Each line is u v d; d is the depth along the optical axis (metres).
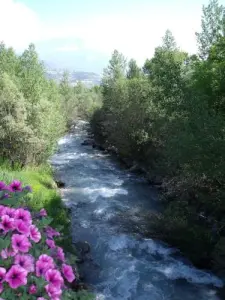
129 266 11.41
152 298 9.66
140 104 28.14
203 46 22.22
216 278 10.73
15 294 3.34
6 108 20.81
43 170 21.83
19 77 25.61
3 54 29.50
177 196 17.42
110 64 45.44
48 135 22.39
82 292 4.26
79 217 15.79
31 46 27.28
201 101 14.95
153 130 24.48
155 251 12.48
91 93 69.56
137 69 48.97
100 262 11.63
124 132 28.88
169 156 15.22
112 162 30.09
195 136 12.97
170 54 21.75
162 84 19.36
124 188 21.22
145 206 17.66
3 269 3.31
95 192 20.08
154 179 22.62
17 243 3.56
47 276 3.47
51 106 23.50
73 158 31.53
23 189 5.05
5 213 3.96
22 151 21.19
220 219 13.84
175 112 17.23
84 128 54.44
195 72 19.73
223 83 16.91
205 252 12.09
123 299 9.55
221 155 12.29
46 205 12.84
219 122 12.58
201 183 14.73
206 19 21.73
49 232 4.48
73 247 11.05
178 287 10.26
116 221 15.38
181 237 13.04
